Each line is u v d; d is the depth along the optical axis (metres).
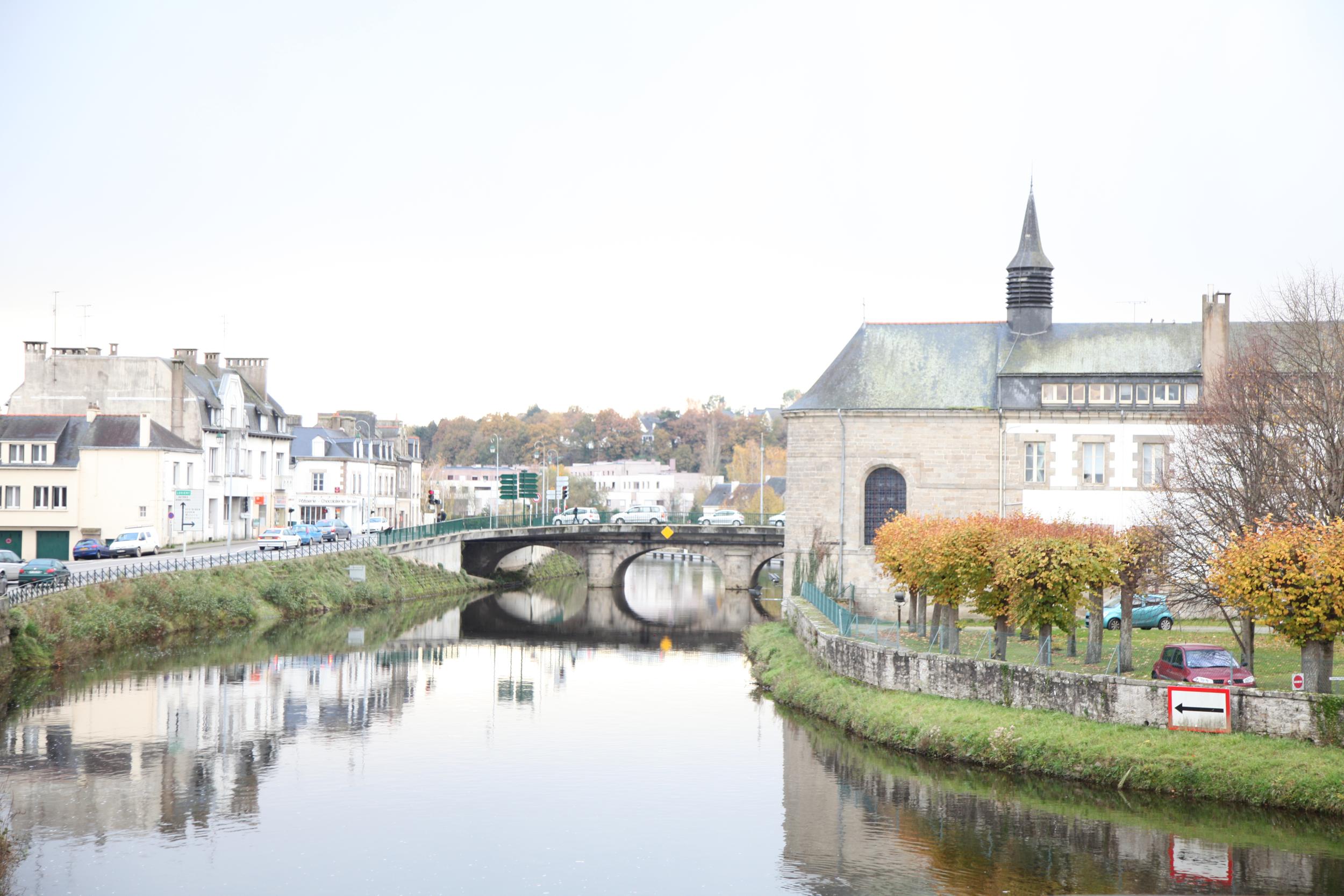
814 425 65.00
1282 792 32.78
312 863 31.69
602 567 108.81
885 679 45.47
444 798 37.34
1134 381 62.44
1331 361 49.53
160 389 92.69
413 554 94.75
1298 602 35.06
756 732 46.00
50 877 30.41
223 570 71.56
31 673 51.84
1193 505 52.16
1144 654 46.53
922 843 32.75
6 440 82.31
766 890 29.98
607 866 31.62
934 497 63.47
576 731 46.31
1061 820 34.06
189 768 39.97
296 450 122.69
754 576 103.31
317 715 48.09
